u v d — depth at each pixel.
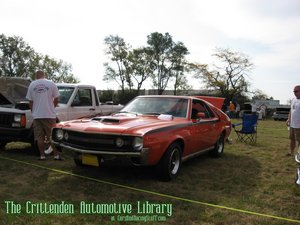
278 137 14.07
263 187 5.62
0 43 58.22
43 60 60.25
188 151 6.35
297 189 5.53
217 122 7.82
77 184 5.29
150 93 65.88
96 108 9.17
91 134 5.20
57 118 7.84
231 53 53.41
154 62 65.12
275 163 7.75
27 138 7.39
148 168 6.32
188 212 4.25
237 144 11.02
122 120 5.65
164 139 5.36
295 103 8.24
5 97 8.30
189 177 6.05
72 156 5.55
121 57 62.66
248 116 11.51
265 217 4.21
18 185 5.16
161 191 5.10
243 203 4.71
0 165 6.43
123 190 5.07
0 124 7.38
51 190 4.96
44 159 7.01
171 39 64.88
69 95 8.50
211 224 3.92
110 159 5.08
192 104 6.85
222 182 5.84
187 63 58.91
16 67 59.12
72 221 3.84
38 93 6.73
